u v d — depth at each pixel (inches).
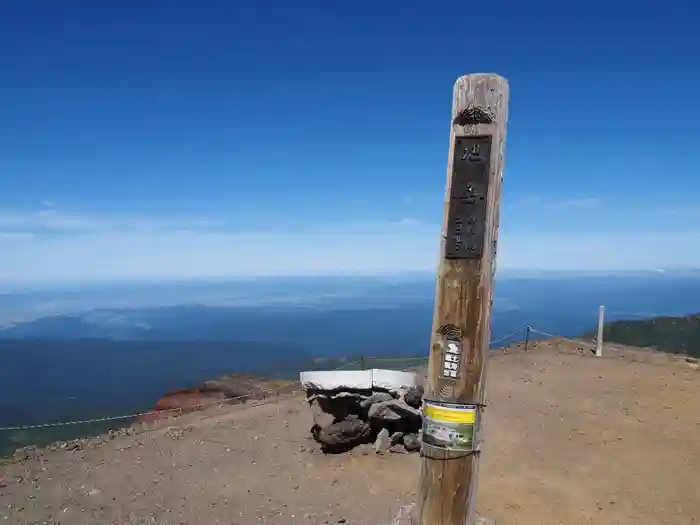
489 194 136.0
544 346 569.3
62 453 312.5
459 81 140.3
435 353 138.8
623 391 402.3
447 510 135.0
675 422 335.3
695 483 254.8
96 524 221.5
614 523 219.8
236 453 308.7
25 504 239.5
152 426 376.5
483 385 135.8
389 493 251.8
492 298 136.9
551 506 234.4
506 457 289.9
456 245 137.4
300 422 364.2
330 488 259.1
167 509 237.0
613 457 287.4
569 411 362.3
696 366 469.1
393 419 302.8
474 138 138.3
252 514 231.9
